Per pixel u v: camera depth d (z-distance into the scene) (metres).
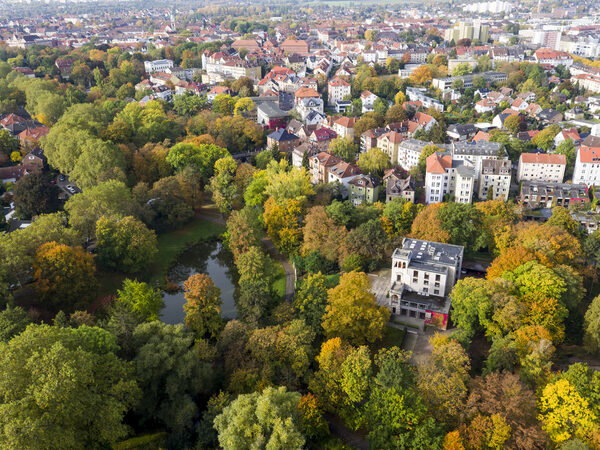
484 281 153.75
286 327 143.50
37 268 167.00
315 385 127.38
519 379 123.81
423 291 172.62
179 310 187.38
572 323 158.62
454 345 129.75
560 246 179.12
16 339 110.06
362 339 149.50
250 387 124.81
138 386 119.06
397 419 111.31
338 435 122.94
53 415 98.12
